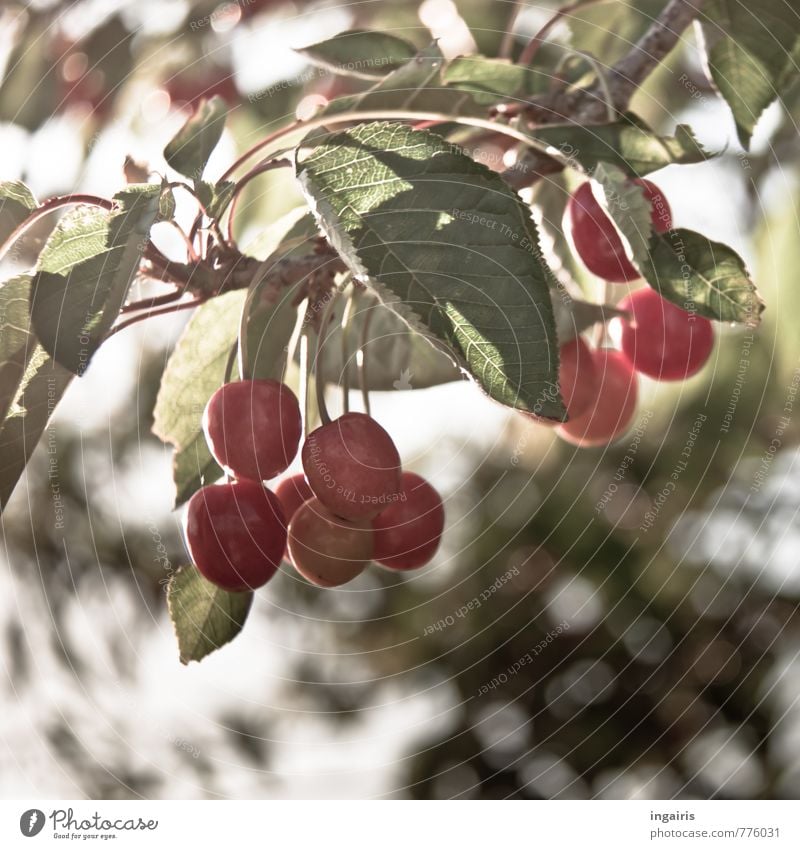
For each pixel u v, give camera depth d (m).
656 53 0.44
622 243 0.41
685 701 0.75
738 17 0.44
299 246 0.41
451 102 0.41
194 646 0.41
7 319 0.37
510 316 0.34
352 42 0.43
